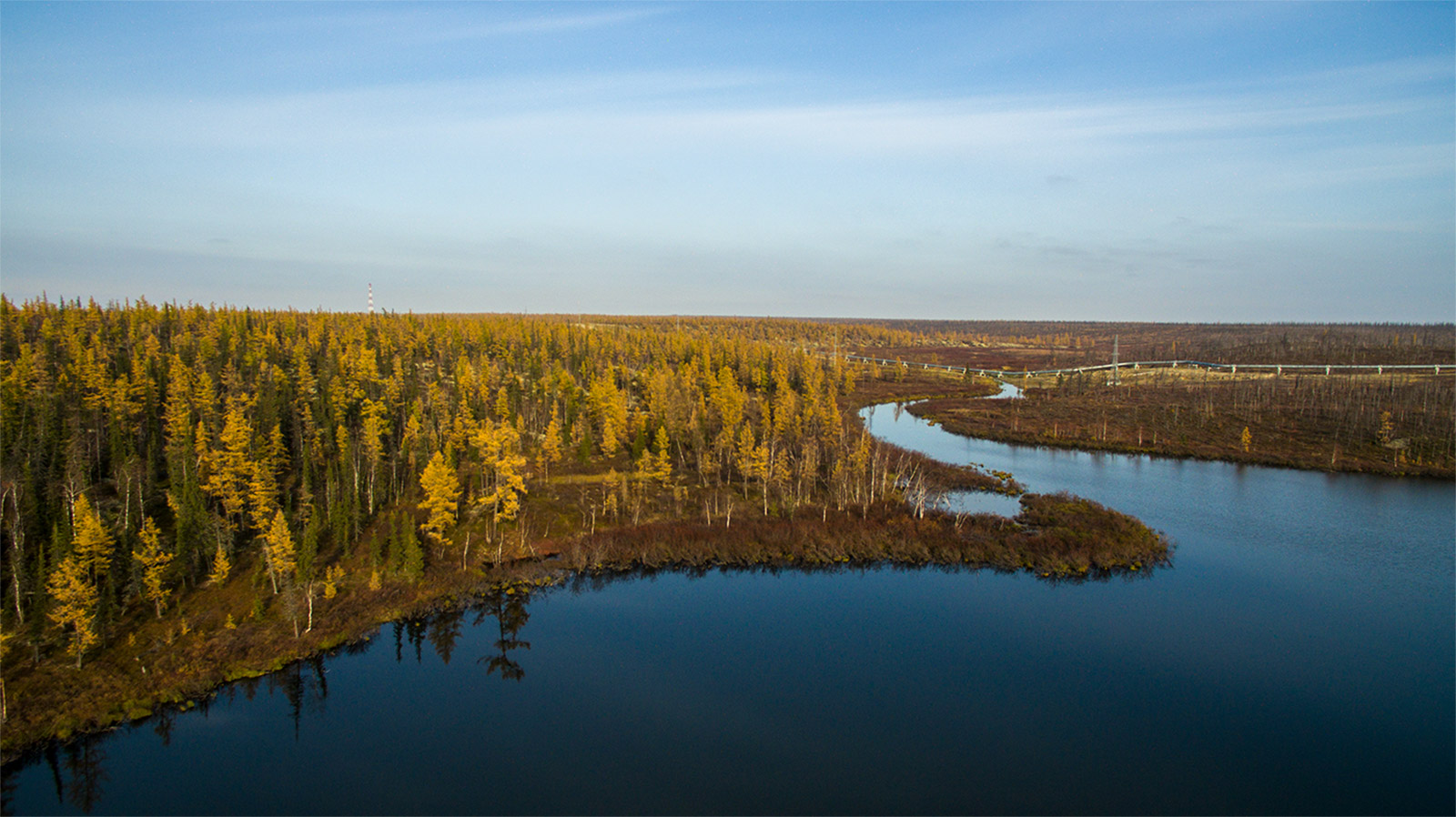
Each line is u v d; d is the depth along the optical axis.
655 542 82.62
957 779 45.41
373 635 64.69
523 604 71.44
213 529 70.25
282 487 86.19
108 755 48.44
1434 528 92.75
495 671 58.84
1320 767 46.19
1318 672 57.41
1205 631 64.50
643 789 44.50
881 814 42.22
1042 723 51.06
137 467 78.38
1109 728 50.41
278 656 59.66
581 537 84.12
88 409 91.38
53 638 57.53
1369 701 53.28
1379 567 79.00
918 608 69.81
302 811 42.75
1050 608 69.25
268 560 65.19
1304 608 68.88
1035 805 42.97
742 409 138.12
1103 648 61.50
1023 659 59.91
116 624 60.25
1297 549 84.88
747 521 90.00
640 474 97.19
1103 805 42.88
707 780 45.38
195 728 51.31
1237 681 56.47
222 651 59.06
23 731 49.09
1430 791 44.00
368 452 89.94
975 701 53.97
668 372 152.38
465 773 46.09
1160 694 54.56
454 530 83.06
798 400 156.62
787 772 46.06
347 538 76.12
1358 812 42.19
